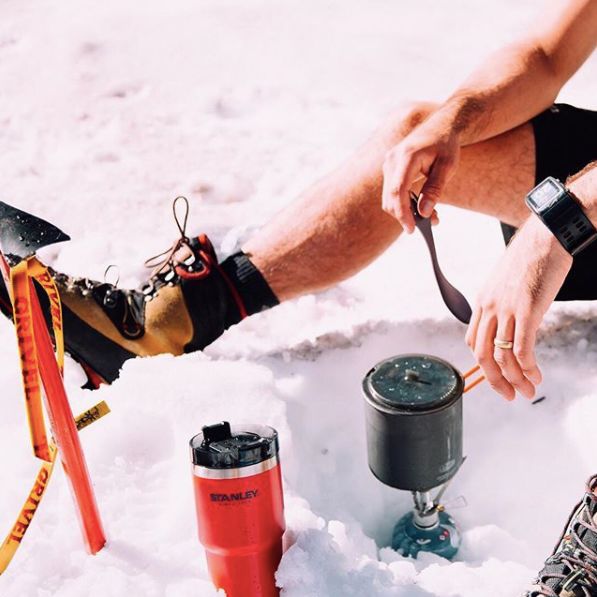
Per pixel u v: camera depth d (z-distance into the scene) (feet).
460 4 15.20
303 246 7.56
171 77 13.38
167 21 14.99
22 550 5.78
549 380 7.55
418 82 12.92
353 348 8.06
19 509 6.17
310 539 5.62
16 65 13.87
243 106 12.62
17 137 12.17
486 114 7.05
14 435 6.89
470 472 7.32
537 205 5.74
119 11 15.43
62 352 5.66
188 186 10.98
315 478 7.11
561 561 5.39
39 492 5.45
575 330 7.95
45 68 13.73
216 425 5.32
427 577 5.73
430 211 6.55
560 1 7.47
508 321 5.90
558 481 7.09
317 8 15.33
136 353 7.57
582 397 7.32
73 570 5.68
